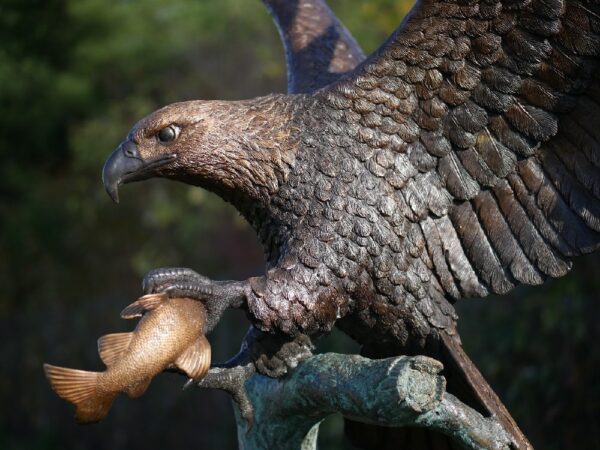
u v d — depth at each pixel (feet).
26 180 53.52
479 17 12.92
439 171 13.34
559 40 12.89
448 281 13.50
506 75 13.04
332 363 12.36
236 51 51.29
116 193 13.26
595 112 13.14
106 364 11.10
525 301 26.03
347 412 12.13
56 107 51.11
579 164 13.28
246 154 13.25
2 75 50.75
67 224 55.06
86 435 47.37
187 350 11.44
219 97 51.72
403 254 13.25
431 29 13.05
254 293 12.53
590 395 24.30
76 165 52.60
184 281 11.61
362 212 13.10
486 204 13.50
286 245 13.20
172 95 51.98
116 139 50.01
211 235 51.93
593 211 13.24
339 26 16.11
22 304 57.47
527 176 13.42
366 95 13.28
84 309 48.73
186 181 13.67
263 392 13.26
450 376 13.50
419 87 13.21
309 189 13.19
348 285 13.07
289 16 16.08
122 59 50.08
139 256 52.42
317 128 13.32
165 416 43.55
